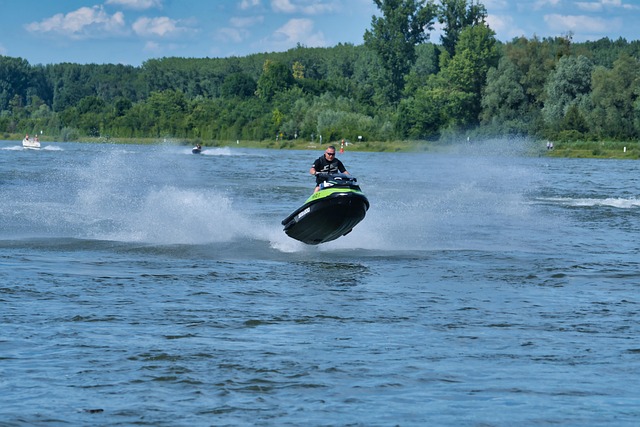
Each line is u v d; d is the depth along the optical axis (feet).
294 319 69.62
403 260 105.19
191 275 90.84
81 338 61.46
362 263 102.53
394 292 82.99
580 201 198.90
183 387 50.42
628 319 71.00
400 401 48.32
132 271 92.48
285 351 58.85
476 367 55.52
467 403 48.03
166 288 82.64
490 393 49.96
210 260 102.42
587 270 97.81
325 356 57.67
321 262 102.89
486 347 60.85
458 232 135.33
